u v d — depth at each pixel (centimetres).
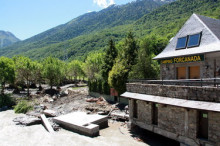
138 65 2680
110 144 1612
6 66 3984
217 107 1069
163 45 5106
